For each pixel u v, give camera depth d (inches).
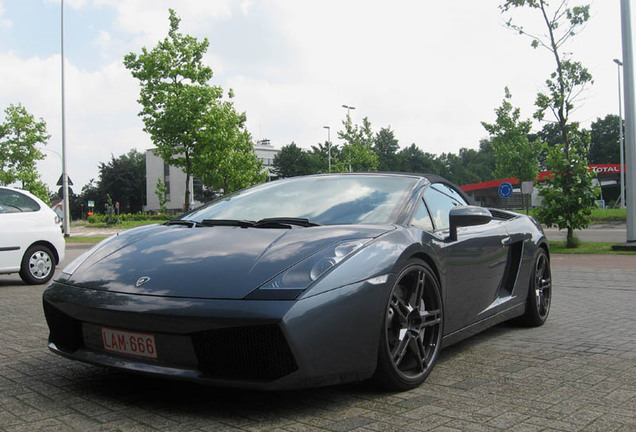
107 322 96.9
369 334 96.6
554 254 521.7
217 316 87.4
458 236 133.0
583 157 571.2
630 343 152.2
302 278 92.2
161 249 109.5
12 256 305.0
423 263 113.9
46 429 87.3
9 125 1048.2
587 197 563.2
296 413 94.3
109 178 3934.5
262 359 89.7
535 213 591.2
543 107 581.3
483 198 2450.8
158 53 886.4
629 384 112.2
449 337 126.0
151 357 95.1
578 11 564.1
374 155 1585.9
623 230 953.5
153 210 3260.3
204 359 92.0
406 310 108.3
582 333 167.5
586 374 120.0
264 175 1798.7
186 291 92.8
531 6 583.5
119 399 102.5
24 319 194.9
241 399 102.0
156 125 895.7
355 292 94.7
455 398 102.8
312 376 89.5
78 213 4151.1
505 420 91.0
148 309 91.7
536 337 161.3
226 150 950.4
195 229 120.0
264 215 126.6
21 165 1057.5
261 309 87.0
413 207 126.3
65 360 133.8
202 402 100.4
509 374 120.0
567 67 569.0
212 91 907.4
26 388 110.1
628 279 317.4
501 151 1230.9
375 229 110.5
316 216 122.2
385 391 105.7
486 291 145.3
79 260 116.8
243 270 95.2
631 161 538.3
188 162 926.4
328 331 90.4
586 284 297.9
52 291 107.9
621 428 87.6
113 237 126.4
